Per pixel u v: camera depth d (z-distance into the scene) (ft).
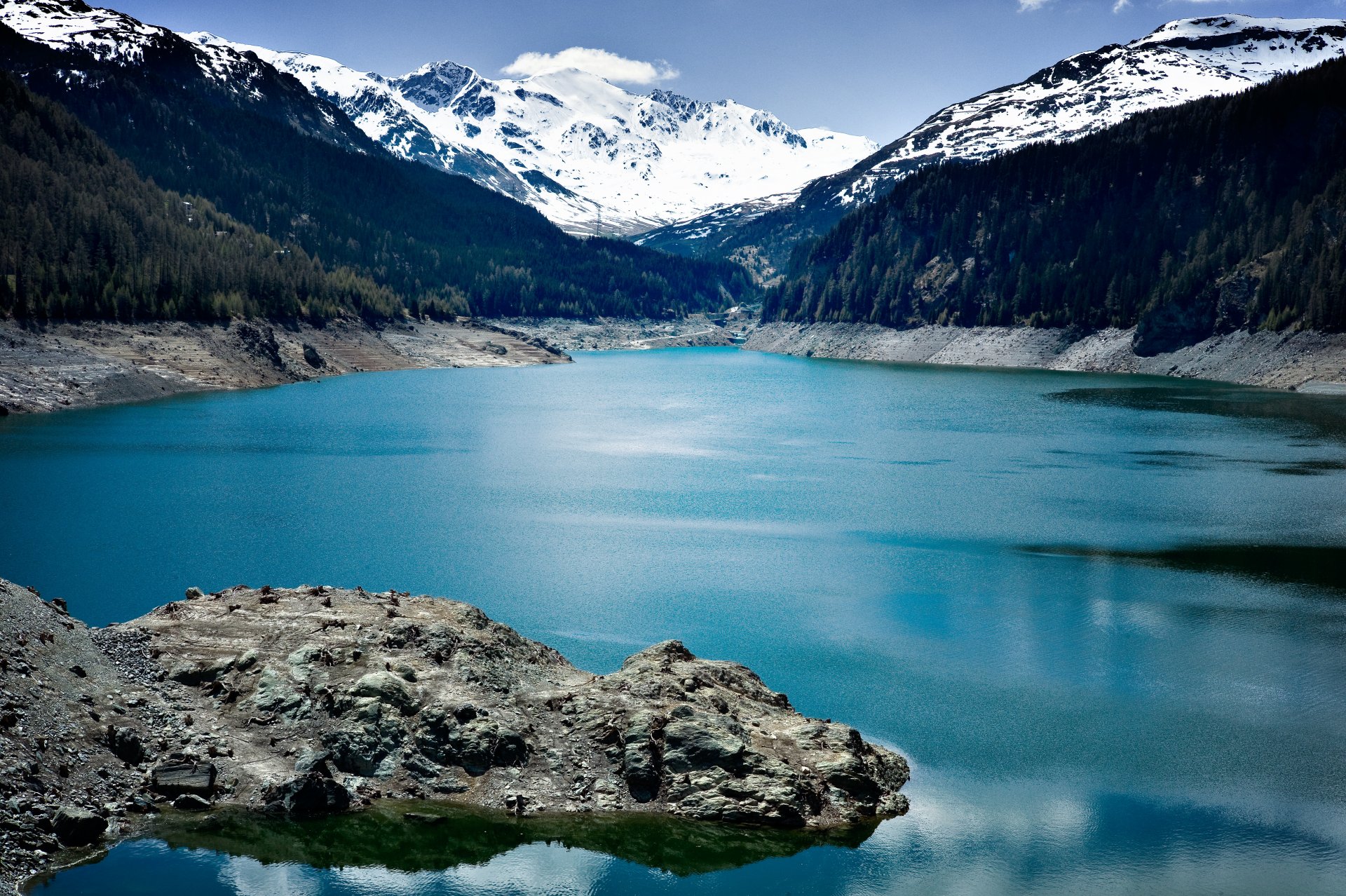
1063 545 305.32
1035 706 188.03
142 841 135.74
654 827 145.18
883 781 157.38
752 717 170.19
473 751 154.51
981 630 229.66
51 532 304.71
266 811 143.02
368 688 161.89
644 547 302.25
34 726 143.33
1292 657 212.43
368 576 265.34
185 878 128.57
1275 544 305.53
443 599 206.08
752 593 256.73
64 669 156.76
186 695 163.02
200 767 147.02
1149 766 165.27
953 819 149.18
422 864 134.62
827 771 154.51
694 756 154.61
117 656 166.81
